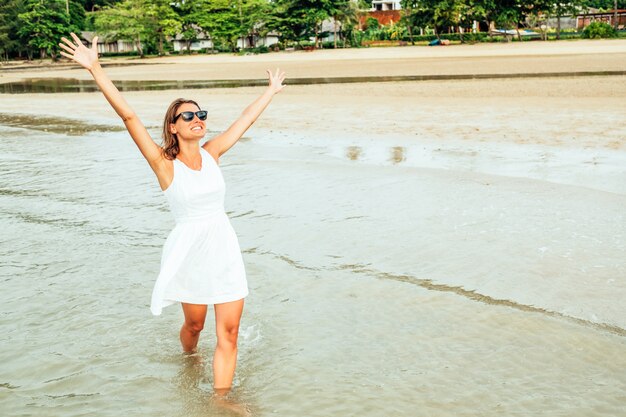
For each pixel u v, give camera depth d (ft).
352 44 276.82
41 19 285.23
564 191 27.81
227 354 12.87
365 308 16.81
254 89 95.61
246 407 12.35
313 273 19.38
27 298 18.02
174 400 12.69
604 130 44.01
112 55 320.91
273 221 24.88
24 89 114.42
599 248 20.57
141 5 291.38
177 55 306.14
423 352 14.37
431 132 46.60
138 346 15.02
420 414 11.95
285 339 15.19
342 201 27.53
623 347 14.33
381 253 20.86
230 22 294.05
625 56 137.39
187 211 12.41
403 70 124.77
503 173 32.01
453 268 19.31
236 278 12.67
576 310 16.22
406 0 256.32
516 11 235.81
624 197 26.50
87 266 20.58
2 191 31.53
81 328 16.05
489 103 62.75
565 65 116.88
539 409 12.01
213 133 52.01
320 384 13.14
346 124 52.49
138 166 37.47
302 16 264.72
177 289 12.79
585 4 286.87
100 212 27.17
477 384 12.97
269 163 36.47
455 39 262.06
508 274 18.67
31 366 14.20
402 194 28.40
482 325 15.61
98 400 12.76
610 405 12.10
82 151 43.50
